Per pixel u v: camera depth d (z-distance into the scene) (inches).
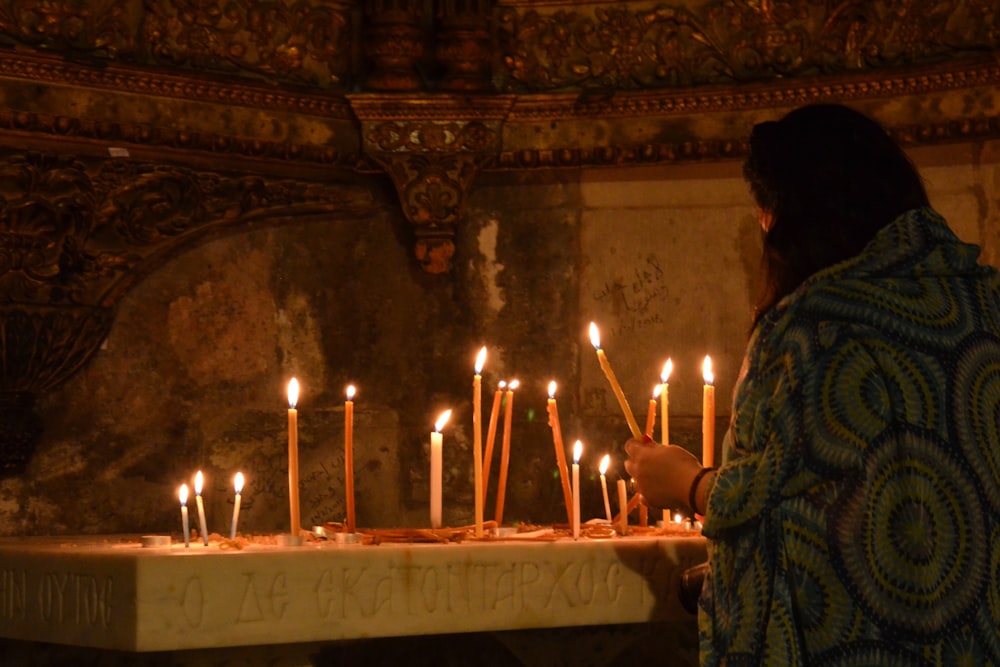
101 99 158.9
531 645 106.1
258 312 173.0
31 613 88.2
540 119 177.6
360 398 177.2
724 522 69.4
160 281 167.3
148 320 166.2
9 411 155.2
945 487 64.9
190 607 78.8
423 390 179.2
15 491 157.4
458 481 178.4
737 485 68.9
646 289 178.2
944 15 165.9
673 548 95.9
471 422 179.2
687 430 176.4
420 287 180.1
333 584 83.5
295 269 175.5
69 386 161.2
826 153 73.4
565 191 180.5
